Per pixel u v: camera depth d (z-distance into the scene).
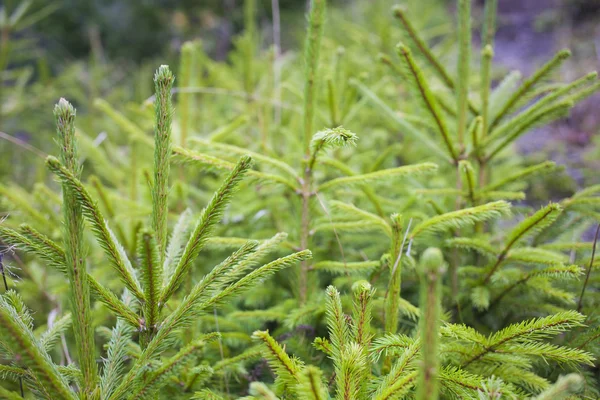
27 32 4.54
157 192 0.92
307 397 0.86
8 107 2.64
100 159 1.83
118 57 4.98
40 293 1.47
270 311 1.19
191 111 2.09
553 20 4.50
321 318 1.22
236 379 1.14
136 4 5.06
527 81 1.25
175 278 0.91
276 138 2.07
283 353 0.89
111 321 1.37
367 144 2.10
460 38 1.23
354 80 1.35
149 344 0.89
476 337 0.96
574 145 2.54
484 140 1.28
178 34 4.61
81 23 5.00
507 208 1.05
